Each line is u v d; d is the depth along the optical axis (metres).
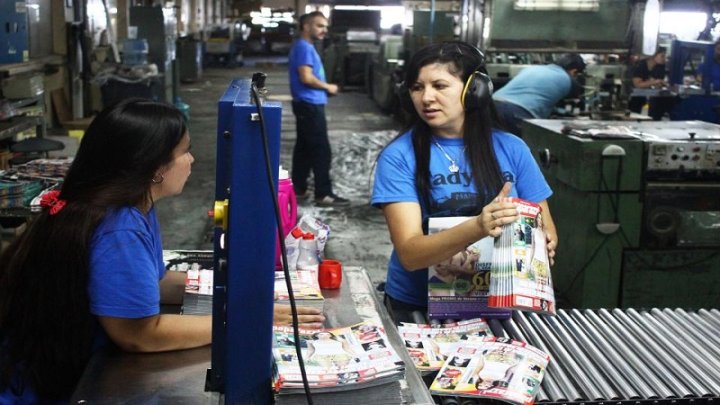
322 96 5.73
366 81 13.35
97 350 1.51
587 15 4.82
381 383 1.28
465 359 1.50
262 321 1.25
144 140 1.50
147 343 1.47
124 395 1.31
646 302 3.44
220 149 1.29
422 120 1.93
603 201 3.32
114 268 1.45
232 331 1.25
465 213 1.91
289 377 1.25
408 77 1.89
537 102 4.82
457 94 1.85
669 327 1.76
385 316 1.64
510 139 1.99
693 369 1.52
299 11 19.92
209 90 13.85
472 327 1.70
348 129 9.77
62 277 1.45
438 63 1.84
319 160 5.86
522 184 1.98
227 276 1.23
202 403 1.29
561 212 3.61
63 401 1.55
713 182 3.35
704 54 6.76
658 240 3.37
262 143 1.17
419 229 1.81
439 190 1.91
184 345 1.50
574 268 3.49
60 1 7.76
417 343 1.60
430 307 1.77
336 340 1.41
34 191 3.42
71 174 1.53
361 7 12.71
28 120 5.26
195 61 15.13
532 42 4.87
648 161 3.28
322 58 13.63
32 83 5.64
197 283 1.80
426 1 11.79
